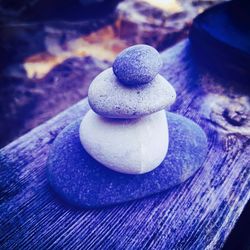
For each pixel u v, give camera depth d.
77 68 0.51
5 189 0.21
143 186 0.19
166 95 0.17
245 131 0.24
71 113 0.26
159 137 0.19
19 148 0.24
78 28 0.59
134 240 0.18
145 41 0.56
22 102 0.46
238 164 0.22
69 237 0.18
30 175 0.22
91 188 0.19
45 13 0.59
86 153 0.21
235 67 0.27
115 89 0.17
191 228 0.18
